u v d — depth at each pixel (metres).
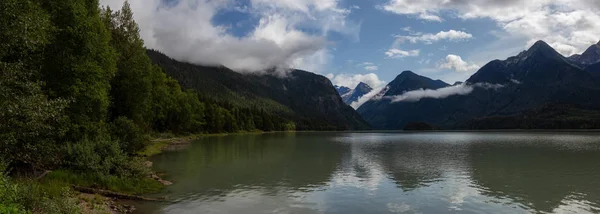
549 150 66.88
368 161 47.50
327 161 47.00
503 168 40.41
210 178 31.89
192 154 53.56
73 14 29.17
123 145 33.16
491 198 24.84
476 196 25.52
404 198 24.64
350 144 90.06
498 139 118.69
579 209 22.11
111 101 47.94
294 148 71.44
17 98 15.49
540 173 36.59
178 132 106.62
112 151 27.83
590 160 48.88
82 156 25.50
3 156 16.12
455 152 63.62
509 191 27.19
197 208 21.17
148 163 39.69
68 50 29.02
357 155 56.69
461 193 26.52
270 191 26.50
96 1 36.91
